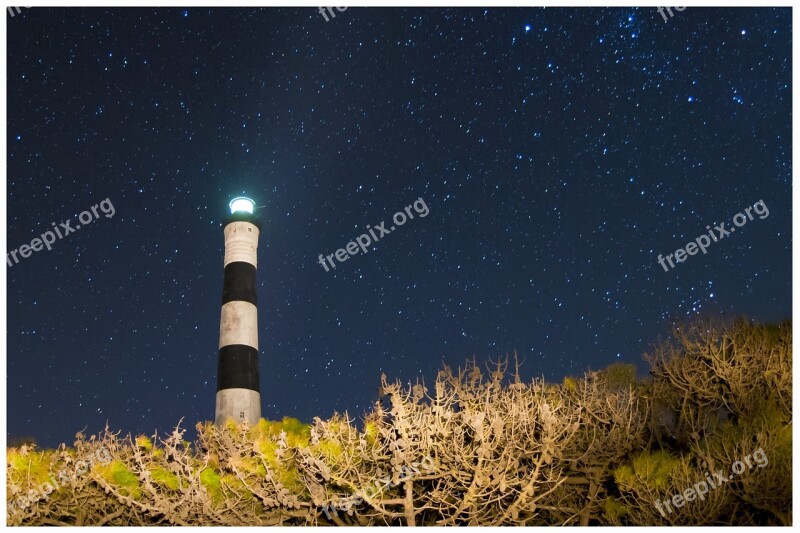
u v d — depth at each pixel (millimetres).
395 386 13492
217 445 14992
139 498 14625
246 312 27172
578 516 13945
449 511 13766
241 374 25891
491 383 14391
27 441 17812
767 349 14523
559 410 14461
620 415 14117
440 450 12773
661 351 15977
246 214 29188
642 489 11648
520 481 12773
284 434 14305
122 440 15500
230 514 14133
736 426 12320
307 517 13648
